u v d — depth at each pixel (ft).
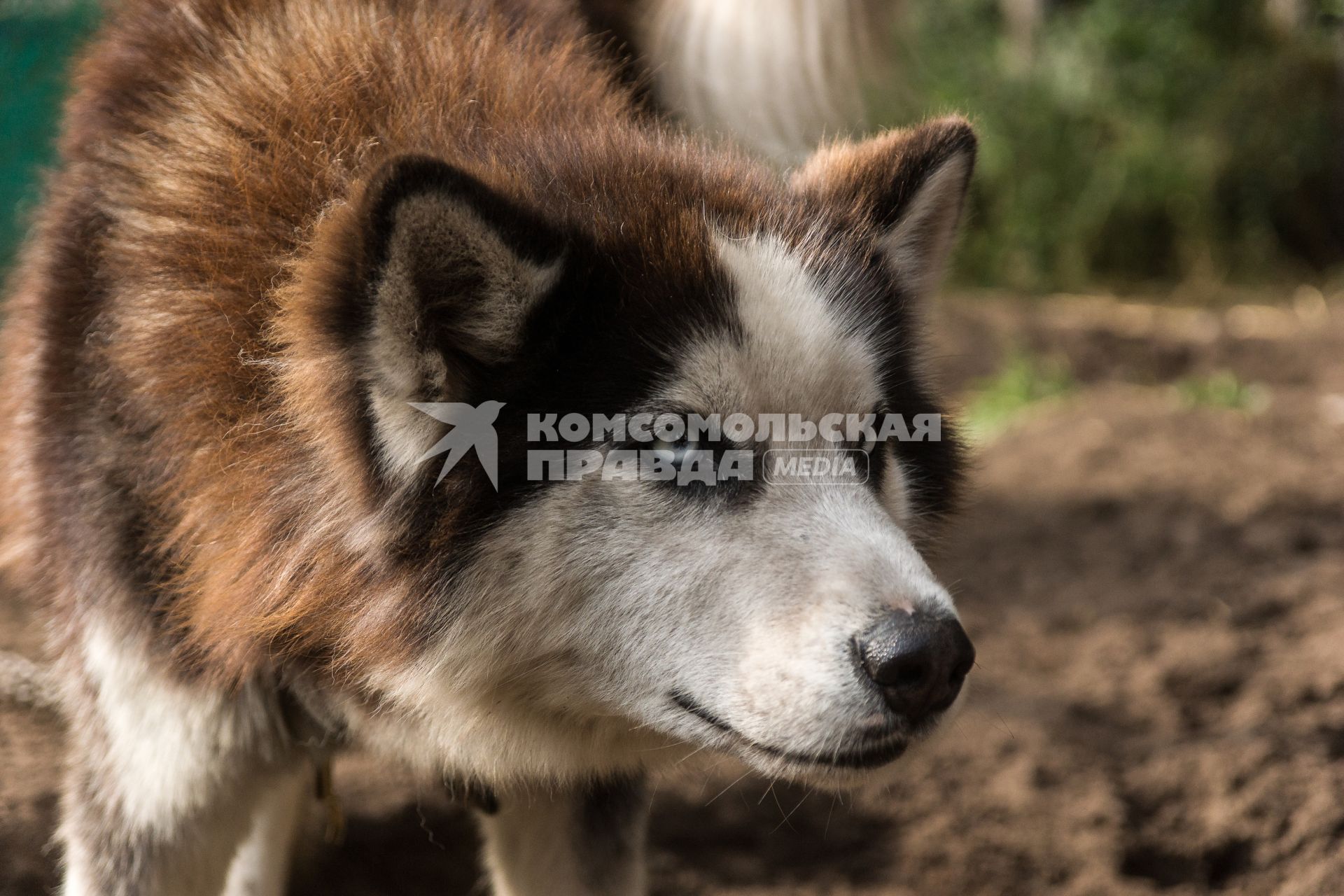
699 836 14.19
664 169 8.87
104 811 9.16
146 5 10.02
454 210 7.32
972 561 19.71
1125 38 43.01
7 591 15.80
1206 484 21.45
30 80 20.66
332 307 7.48
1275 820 13.62
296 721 9.32
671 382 7.99
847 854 14.06
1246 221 42.24
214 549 8.45
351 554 8.11
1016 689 16.29
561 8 11.10
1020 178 41.78
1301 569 18.43
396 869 13.25
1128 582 18.72
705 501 8.04
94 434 8.89
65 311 9.19
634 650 8.12
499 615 8.18
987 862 13.67
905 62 18.25
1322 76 43.32
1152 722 15.61
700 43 14.28
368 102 8.91
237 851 9.70
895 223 9.57
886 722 7.61
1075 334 32.78
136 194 9.03
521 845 10.39
